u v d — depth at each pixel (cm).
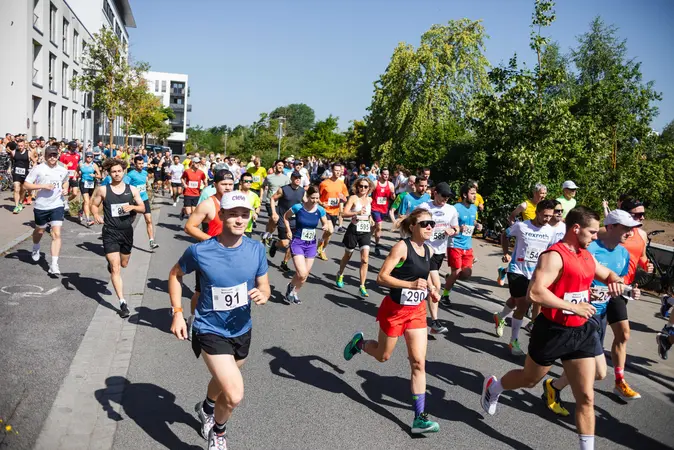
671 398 553
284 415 459
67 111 3862
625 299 540
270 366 561
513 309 691
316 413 466
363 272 862
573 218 412
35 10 3133
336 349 622
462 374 579
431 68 2556
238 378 359
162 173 2508
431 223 454
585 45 2145
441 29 2661
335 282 952
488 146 1590
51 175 830
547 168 1498
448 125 2058
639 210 572
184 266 373
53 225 838
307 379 535
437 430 437
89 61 3106
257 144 5481
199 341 371
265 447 408
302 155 4978
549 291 402
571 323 408
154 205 1977
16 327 612
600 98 1588
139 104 3588
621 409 521
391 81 2686
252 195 870
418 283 436
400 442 429
